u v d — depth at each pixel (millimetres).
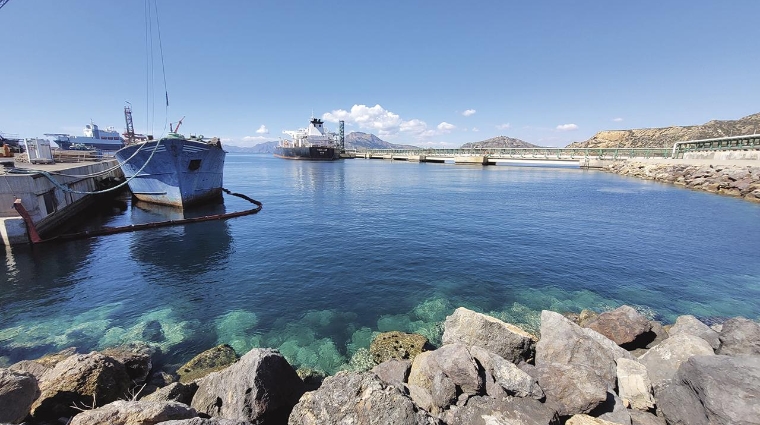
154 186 26938
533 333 9539
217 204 30734
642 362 6855
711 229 21047
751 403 4527
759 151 40656
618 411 5586
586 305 11305
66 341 9141
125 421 4113
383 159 142375
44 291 12094
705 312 10906
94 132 103250
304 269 14195
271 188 43938
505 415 5254
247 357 5934
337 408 4688
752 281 13203
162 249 16938
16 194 16953
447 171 77562
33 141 26984
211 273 13797
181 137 26781
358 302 11359
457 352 6277
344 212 26891
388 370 7082
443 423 4895
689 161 52312
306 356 8570
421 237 19156
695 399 5230
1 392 4293
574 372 5949
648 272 14031
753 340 6785
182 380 7426
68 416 5555
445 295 11875
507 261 15203
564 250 16797
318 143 128750
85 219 24016
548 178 59250
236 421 4312
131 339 9273
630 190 41312
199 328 9836
